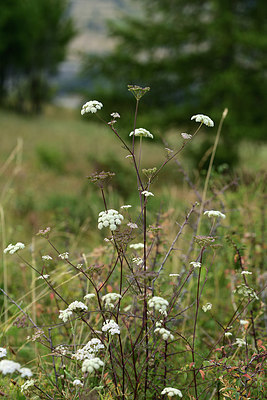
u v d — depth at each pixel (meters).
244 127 16.23
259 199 4.29
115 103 18.08
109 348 2.14
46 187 12.09
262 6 18.64
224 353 2.30
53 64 47.31
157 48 19.16
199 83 19.00
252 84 18.02
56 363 2.43
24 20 42.44
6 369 1.61
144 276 1.94
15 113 44.72
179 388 2.23
